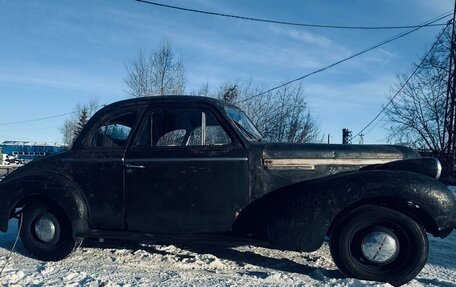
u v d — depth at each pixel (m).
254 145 4.87
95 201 5.16
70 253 5.28
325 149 4.84
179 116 5.10
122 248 5.93
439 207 4.24
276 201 4.67
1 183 5.44
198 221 4.89
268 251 5.90
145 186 5.00
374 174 4.40
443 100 21.17
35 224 5.37
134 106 5.26
